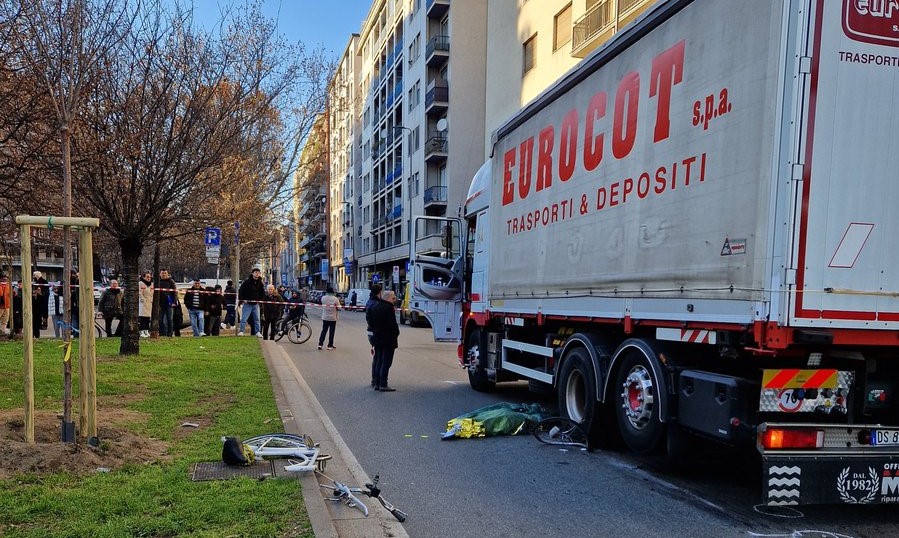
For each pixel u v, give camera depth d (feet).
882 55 13.26
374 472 18.40
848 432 14.02
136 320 38.29
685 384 16.17
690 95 15.99
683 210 16.02
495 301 29.37
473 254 33.73
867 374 14.57
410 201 150.00
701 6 15.72
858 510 15.34
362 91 219.41
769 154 13.23
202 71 33.50
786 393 14.29
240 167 39.81
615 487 17.07
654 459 19.85
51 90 18.98
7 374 29.48
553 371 24.25
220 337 55.42
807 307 12.76
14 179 24.94
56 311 57.47
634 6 62.28
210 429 20.59
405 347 57.36
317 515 13.01
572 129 22.25
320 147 64.49
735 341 14.38
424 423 25.00
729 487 17.13
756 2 13.89
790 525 14.28
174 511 13.00
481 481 17.58
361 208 220.84
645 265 17.61
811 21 12.84
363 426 24.40
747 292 13.61
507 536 13.65
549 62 81.46
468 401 29.94
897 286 13.24
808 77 12.79
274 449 17.67
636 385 18.17
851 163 13.06
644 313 17.60
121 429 19.29
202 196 38.19
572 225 22.00
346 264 233.35
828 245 12.91
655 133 17.37
